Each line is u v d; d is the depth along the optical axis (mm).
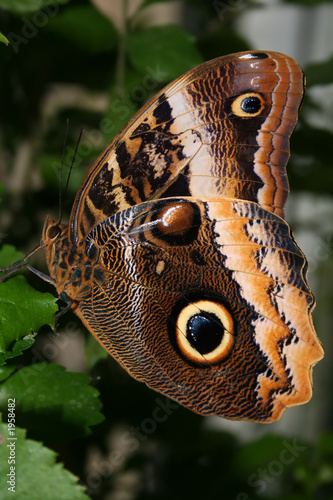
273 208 494
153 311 500
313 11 651
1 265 495
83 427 495
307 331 490
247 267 494
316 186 609
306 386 491
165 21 620
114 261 496
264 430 683
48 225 494
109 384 570
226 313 498
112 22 553
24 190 569
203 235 496
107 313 500
